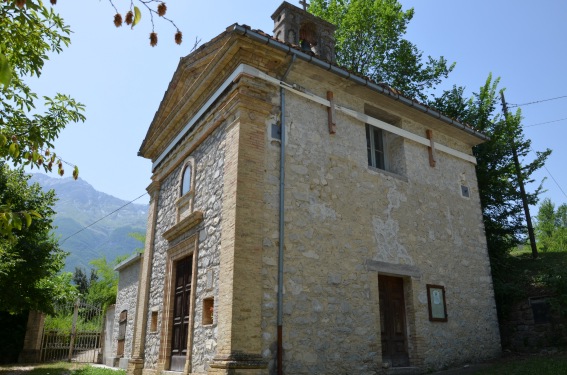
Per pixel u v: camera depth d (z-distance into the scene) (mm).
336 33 19844
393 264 9195
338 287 8141
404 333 9227
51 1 3092
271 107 8359
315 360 7438
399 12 19938
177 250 9883
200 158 9664
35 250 15148
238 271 7055
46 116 5570
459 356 9750
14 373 12648
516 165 16344
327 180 8711
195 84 9727
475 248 11312
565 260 13797
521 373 7828
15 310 15391
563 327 10898
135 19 2766
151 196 12570
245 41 8047
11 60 5059
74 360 17766
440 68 19391
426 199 10516
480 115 16359
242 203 7461
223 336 6918
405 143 10586
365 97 9922
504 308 11922
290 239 7824
